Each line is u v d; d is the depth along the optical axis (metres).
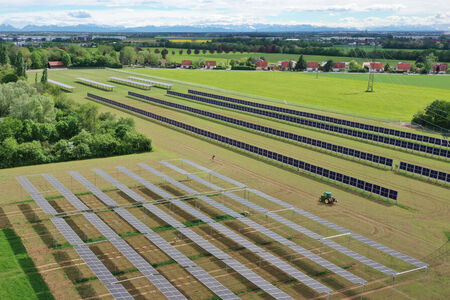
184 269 48.81
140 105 151.62
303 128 121.19
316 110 147.88
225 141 103.19
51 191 71.62
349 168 86.56
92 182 76.31
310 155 95.38
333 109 149.62
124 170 77.44
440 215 64.31
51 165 86.00
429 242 55.81
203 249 53.38
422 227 60.22
